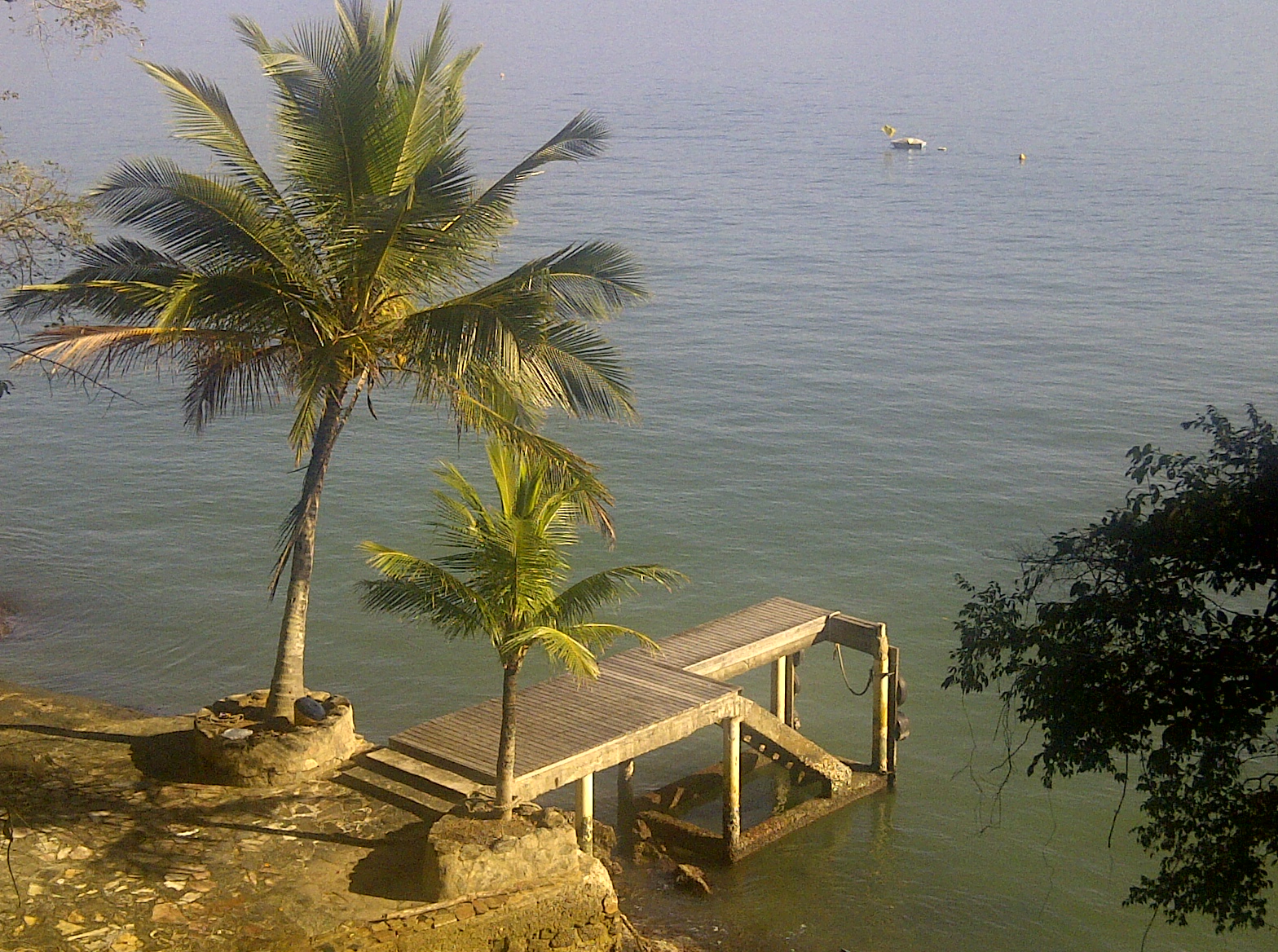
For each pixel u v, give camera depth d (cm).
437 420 5234
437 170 1786
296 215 1884
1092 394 5650
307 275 1864
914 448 4962
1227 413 5344
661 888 2283
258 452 4812
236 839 1766
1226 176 12125
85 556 3806
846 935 2175
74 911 1572
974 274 8275
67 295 1861
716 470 4719
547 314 1806
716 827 2520
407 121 1852
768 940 2144
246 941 1543
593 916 1716
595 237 9362
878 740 2669
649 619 3509
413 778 1922
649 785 2677
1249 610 2973
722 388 5778
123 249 1906
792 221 10262
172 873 1672
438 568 1714
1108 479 4603
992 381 5894
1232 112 17725
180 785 1905
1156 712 1186
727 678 2514
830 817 2564
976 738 2877
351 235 1816
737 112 19050
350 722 2050
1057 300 7525
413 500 4356
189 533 4022
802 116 18575
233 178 1883
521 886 1694
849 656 3331
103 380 5778
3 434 5009
